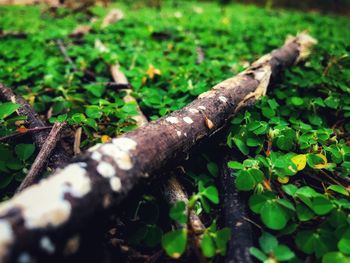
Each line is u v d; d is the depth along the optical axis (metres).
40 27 0.60
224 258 0.14
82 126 0.22
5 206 0.11
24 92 0.29
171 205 0.17
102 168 0.13
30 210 0.10
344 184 0.18
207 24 0.60
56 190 0.11
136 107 0.26
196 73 0.33
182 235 0.14
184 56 0.41
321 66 0.35
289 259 0.13
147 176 0.15
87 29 0.54
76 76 0.34
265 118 0.23
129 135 0.15
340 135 0.24
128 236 0.15
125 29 0.53
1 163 0.18
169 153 0.16
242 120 0.21
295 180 0.19
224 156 0.20
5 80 0.32
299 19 0.74
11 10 0.81
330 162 0.20
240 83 0.24
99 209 0.12
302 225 0.16
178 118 0.18
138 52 0.42
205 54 0.42
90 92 0.29
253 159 0.18
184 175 0.20
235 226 0.15
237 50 0.44
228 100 0.22
